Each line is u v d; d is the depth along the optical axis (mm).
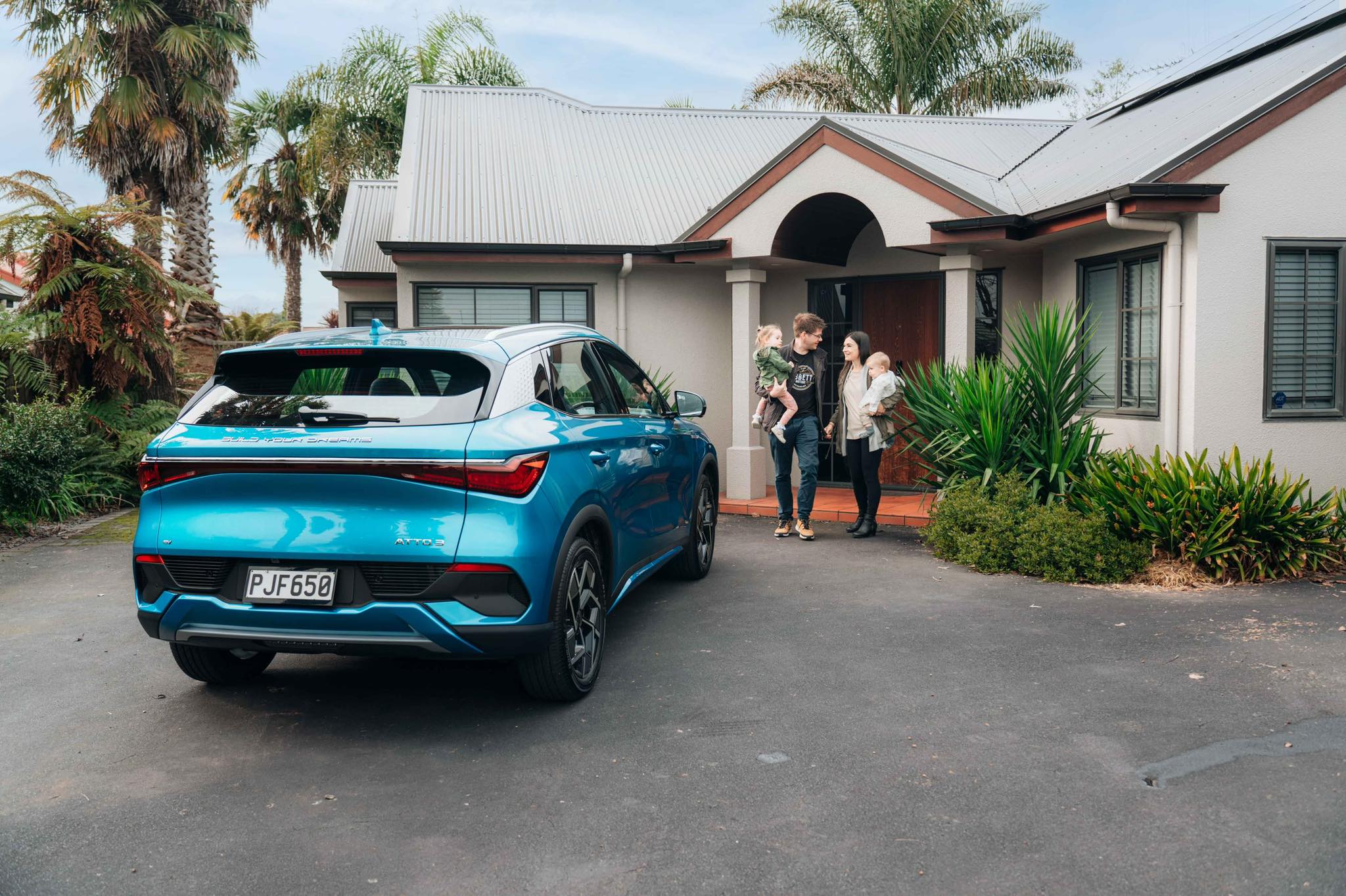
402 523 3885
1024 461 8164
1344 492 7285
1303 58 8867
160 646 5543
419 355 4211
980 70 21703
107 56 15688
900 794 3475
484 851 3133
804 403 8680
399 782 3680
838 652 5234
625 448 5246
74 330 10828
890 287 11359
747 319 10797
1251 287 7797
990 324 10656
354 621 3879
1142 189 7430
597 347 5555
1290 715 4121
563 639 4277
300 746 4051
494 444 3941
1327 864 2914
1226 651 5059
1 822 3365
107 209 11258
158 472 4070
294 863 3068
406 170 12664
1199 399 7793
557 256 11055
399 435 3908
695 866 3016
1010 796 3434
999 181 10938
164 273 11672
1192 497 6812
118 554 8344
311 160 23141
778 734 4066
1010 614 5977
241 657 4805
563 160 13227
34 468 9812
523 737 4109
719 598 6516
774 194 10258
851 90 21734
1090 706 4312
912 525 9453
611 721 4273
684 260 10844
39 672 5066
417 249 10766
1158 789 3459
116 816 3410
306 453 3887
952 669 4891
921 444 8867
